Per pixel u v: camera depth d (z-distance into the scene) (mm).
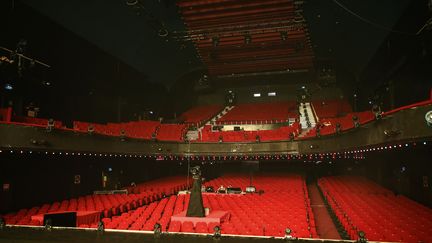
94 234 5332
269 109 32438
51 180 17797
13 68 16797
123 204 16500
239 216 12953
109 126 23141
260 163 27766
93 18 20641
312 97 34438
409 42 16453
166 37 24781
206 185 22438
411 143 10883
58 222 8789
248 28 22625
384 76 21172
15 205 15578
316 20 22062
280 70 32781
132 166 24875
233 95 35688
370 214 12156
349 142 15844
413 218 11070
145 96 29984
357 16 19641
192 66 32469
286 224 11438
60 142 16562
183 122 30141
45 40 19047
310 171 26766
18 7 16969
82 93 22297
